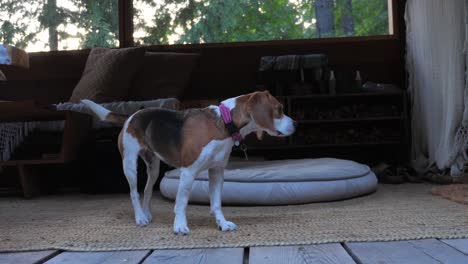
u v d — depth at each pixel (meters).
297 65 4.57
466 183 3.65
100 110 2.59
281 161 3.95
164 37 5.21
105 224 2.47
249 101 2.16
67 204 3.48
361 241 1.83
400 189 3.64
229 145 2.19
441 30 4.09
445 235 1.87
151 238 2.03
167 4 5.20
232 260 1.61
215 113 2.18
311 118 4.64
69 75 5.12
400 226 2.10
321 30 5.10
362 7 5.07
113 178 4.11
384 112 4.63
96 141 4.13
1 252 1.84
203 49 5.05
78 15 5.28
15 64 2.93
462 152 3.88
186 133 2.15
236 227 2.19
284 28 5.14
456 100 3.86
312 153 4.88
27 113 3.75
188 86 5.03
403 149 4.64
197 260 1.63
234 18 5.16
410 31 4.72
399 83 4.94
